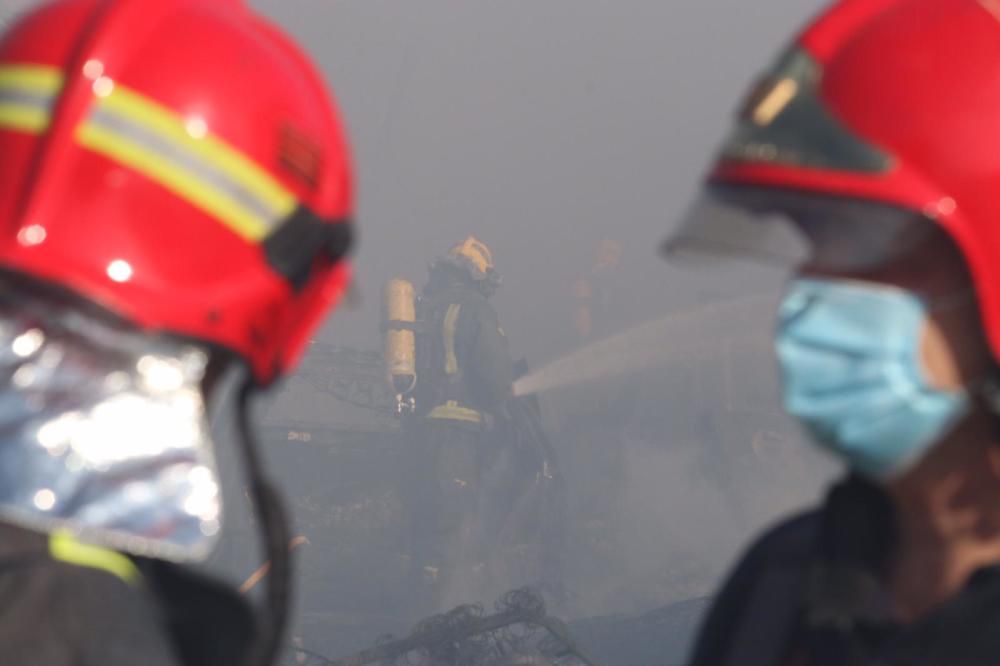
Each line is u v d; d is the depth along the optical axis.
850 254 3.76
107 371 3.51
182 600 3.65
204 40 3.86
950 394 3.72
